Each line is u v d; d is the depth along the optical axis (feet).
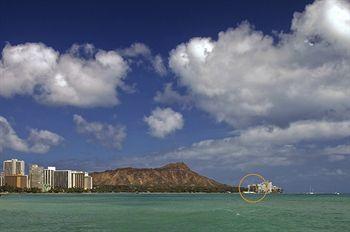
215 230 268.41
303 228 280.92
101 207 569.23
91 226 293.23
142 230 268.41
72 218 365.81
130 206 596.29
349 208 530.27
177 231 261.65
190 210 472.03
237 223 309.42
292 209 501.97
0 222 330.54
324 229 276.21
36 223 319.47
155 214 404.98
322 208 531.50
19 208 549.13
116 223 313.94
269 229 274.36
